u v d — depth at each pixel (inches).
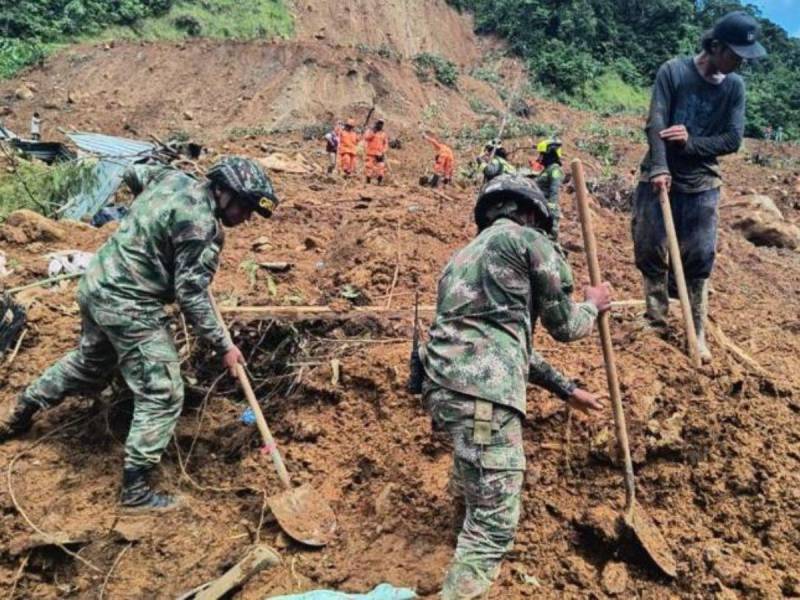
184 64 1222.9
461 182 629.0
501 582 137.0
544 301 126.9
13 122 1077.8
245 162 155.3
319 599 126.0
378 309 209.3
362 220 292.4
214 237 152.7
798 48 2139.5
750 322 253.3
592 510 146.9
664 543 144.1
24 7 1352.1
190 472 167.5
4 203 341.4
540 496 152.1
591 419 159.9
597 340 199.5
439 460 160.9
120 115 1116.5
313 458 167.2
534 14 1804.9
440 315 129.2
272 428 176.2
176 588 137.3
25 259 266.4
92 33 1378.0
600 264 309.6
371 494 158.2
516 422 124.3
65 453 168.9
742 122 189.9
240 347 193.6
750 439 165.0
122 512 152.8
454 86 1348.4
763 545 147.6
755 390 180.9
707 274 194.7
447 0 1927.9
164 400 154.0
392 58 1291.8
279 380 186.7
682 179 191.2
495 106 1379.2
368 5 1712.6
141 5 1446.9
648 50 1904.5
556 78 1676.9
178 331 192.9
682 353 190.4
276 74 1187.3
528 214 133.8
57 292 232.1
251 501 157.5
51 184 360.8
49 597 136.7
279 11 1588.3
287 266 251.3
